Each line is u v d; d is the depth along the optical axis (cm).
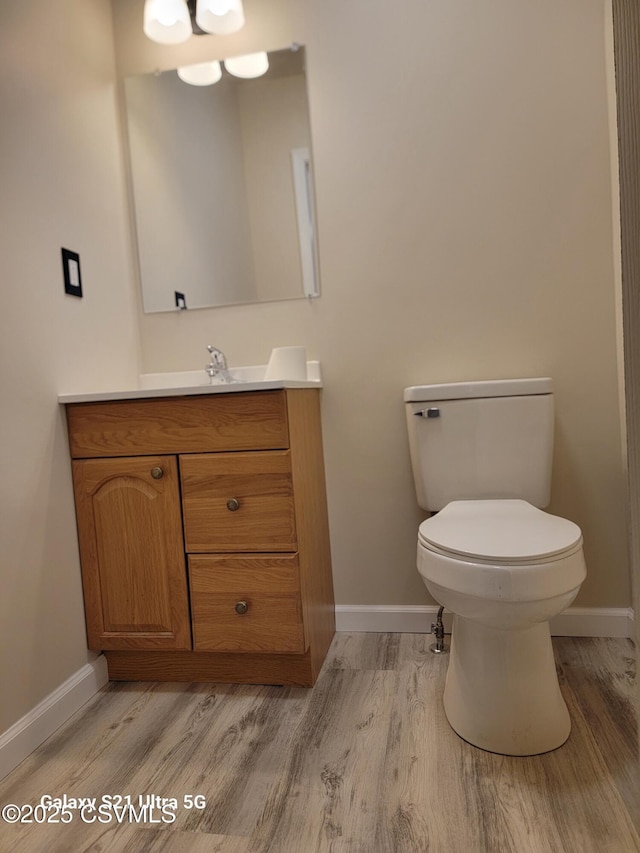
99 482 147
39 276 143
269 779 112
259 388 136
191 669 153
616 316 162
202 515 142
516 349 169
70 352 154
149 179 192
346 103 176
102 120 180
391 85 173
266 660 149
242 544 140
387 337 176
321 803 105
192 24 182
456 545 112
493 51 167
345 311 178
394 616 178
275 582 139
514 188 167
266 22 181
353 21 175
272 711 136
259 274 184
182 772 116
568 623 167
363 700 139
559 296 166
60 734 132
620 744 116
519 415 155
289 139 181
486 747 116
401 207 174
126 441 146
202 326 189
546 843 92
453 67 169
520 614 106
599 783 105
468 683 120
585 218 163
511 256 168
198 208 188
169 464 143
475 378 171
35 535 134
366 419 178
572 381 166
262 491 138
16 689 125
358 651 166
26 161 140
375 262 176
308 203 180
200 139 187
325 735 125
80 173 165
